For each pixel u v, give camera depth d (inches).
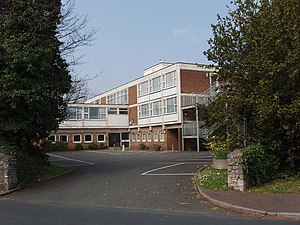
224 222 323.6
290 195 427.5
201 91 1669.5
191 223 319.3
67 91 761.6
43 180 637.3
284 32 497.7
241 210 367.9
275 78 498.0
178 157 1130.0
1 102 625.3
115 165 895.1
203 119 658.2
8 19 638.5
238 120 597.6
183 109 1632.6
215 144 685.3
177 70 1648.6
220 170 639.8
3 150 580.7
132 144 2151.8
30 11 661.9
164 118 1760.6
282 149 541.3
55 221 334.6
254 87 541.0
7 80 605.9
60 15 732.0
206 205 405.1
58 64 728.3
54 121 730.8
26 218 350.9
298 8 502.3
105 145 2126.0
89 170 790.5
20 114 649.0
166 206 404.2
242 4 577.3
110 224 318.3
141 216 353.1
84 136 2086.6
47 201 458.9
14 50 602.9
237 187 469.4
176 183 553.0
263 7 537.0
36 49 622.2
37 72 629.0
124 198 458.0
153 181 581.3
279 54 500.1
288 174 525.7
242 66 561.6
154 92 1862.7
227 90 615.2
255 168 485.4
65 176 695.7
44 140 760.3
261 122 534.0
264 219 337.7
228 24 590.6
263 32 516.1
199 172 644.1
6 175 543.5
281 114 492.1
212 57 603.2
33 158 676.7
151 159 1075.9
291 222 324.2
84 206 416.8
